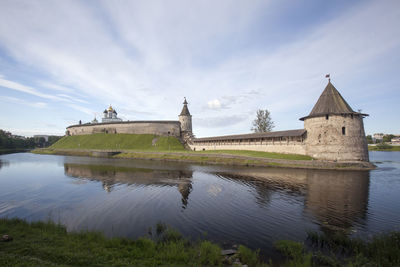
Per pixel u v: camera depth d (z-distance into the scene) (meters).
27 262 6.52
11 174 30.84
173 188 20.64
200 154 47.91
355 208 14.22
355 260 7.86
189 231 10.97
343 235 10.29
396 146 107.44
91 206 15.48
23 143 132.00
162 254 7.92
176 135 92.00
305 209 14.13
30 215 13.91
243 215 13.23
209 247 8.71
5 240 8.41
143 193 18.91
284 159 36.03
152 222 12.28
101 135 93.94
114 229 11.31
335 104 37.66
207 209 14.44
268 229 11.16
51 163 44.56
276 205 15.02
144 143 83.19
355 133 36.69
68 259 7.01
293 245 8.99
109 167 36.88
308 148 39.50
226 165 38.19
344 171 29.70
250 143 50.62
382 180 23.16
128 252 8.00
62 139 102.00
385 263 7.46
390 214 13.11
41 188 21.70
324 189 19.31
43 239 8.80
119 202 16.33
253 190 19.33
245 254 8.17
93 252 7.82
